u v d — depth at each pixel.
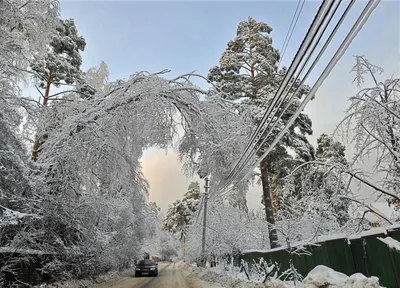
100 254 13.99
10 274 8.31
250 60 19.92
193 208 49.00
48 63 16.03
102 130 10.91
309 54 5.21
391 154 7.15
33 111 9.52
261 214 20.31
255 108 15.48
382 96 7.09
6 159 7.94
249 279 11.39
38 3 9.66
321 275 5.92
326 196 8.22
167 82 11.57
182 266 39.97
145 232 24.14
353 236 6.48
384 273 5.39
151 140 11.53
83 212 12.04
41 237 10.04
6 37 8.49
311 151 18.12
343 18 4.22
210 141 11.50
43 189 9.78
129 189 14.59
